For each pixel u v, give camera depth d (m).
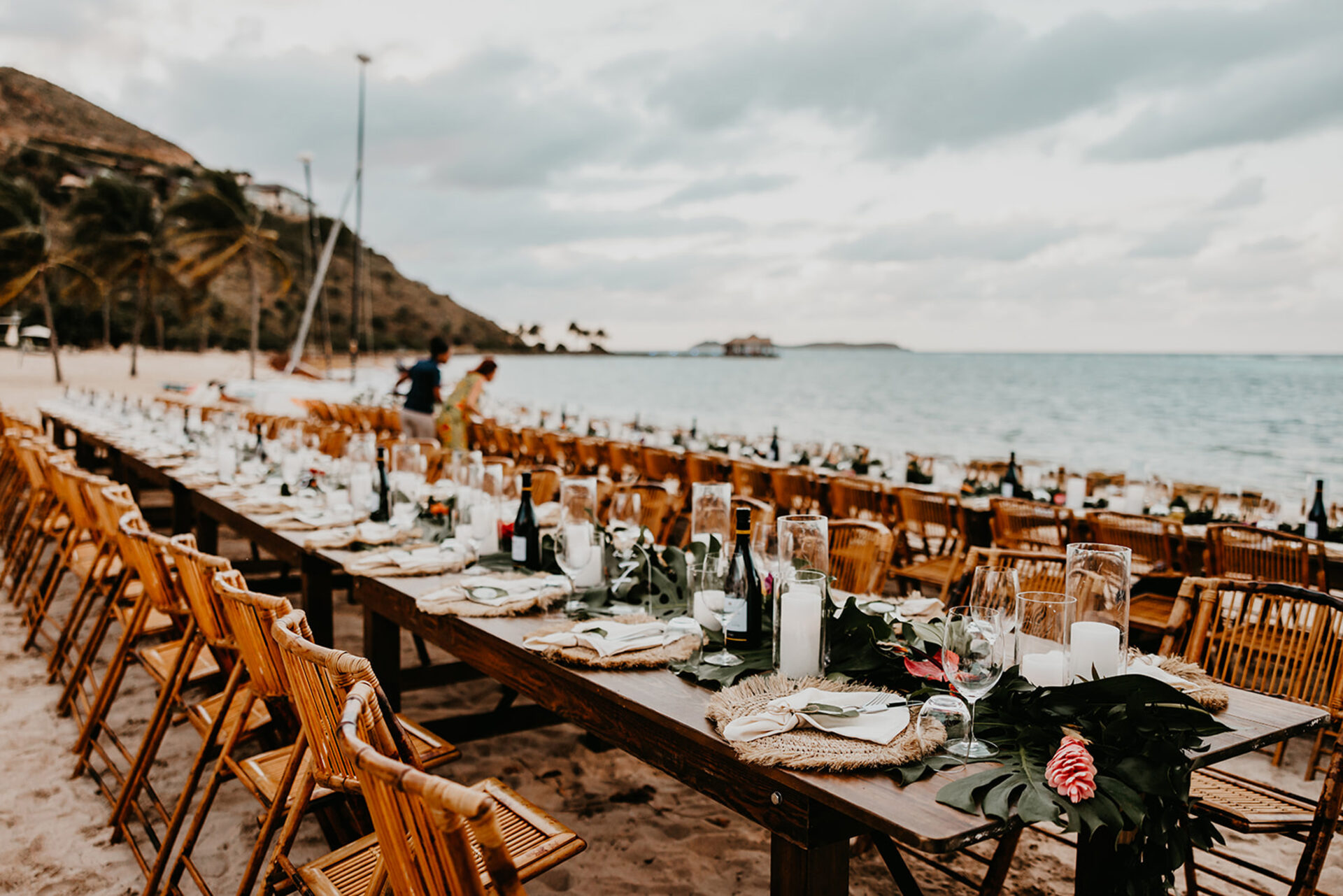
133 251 32.94
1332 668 2.32
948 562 4.94
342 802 2.06
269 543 3.79
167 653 2.99
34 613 4.64
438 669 3.44
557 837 1.82
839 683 1.69
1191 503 5.71
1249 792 2.12
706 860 2.62
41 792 2.99
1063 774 1.25
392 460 4.12
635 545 2.48
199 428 7.56
